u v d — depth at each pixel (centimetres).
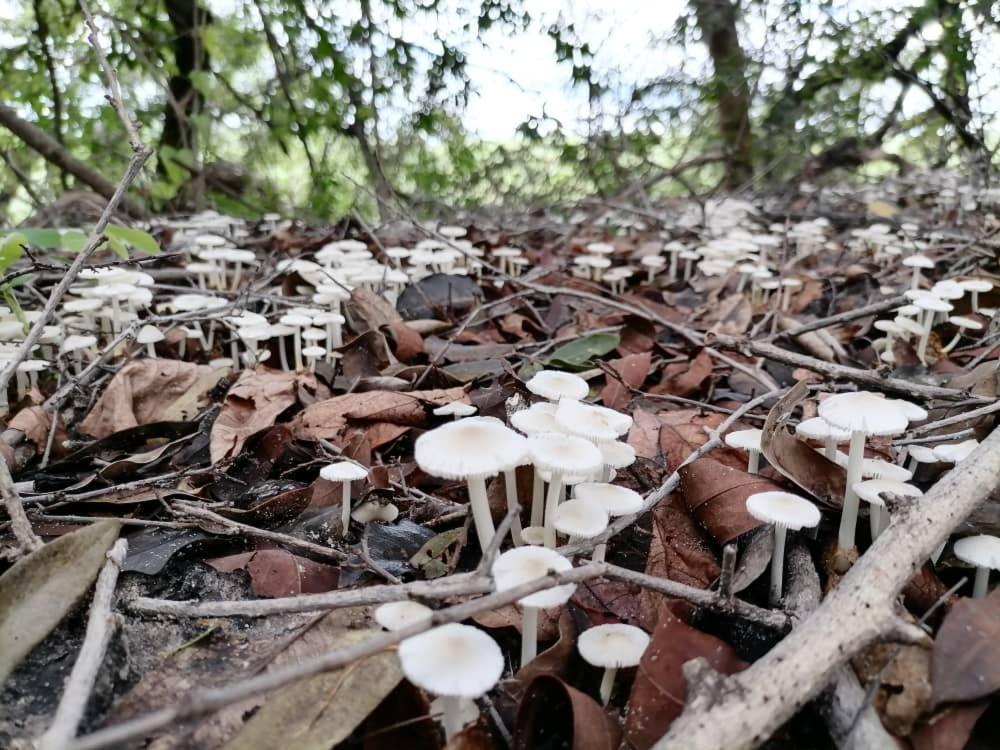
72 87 71
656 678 14
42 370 32
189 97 73
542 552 15
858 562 14
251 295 36
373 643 11
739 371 31
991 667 13
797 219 69
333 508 21
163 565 18
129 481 23
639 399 29
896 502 16
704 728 11
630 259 56
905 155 92
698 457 19
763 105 78
